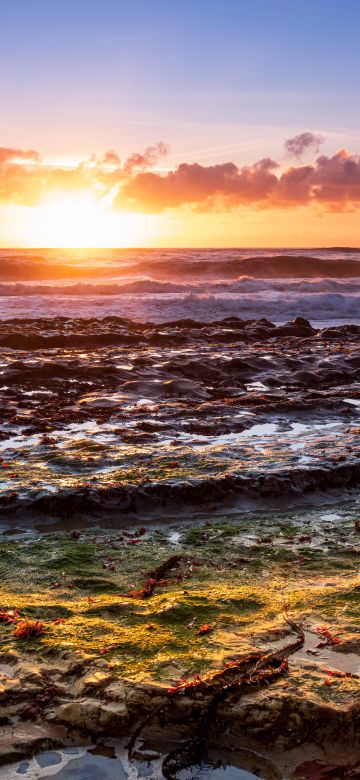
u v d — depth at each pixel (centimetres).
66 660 509
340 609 595
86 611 599
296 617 581
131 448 1182
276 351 2378
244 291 5094
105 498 903
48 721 462
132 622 578
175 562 735
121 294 4684
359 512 929
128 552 773
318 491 989
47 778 424
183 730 455
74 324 2988
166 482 948
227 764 437
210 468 1050
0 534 834
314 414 1506
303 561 742
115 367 1933
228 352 2312
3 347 2412
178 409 1507
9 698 474
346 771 429
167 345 2581
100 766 436
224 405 1531
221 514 913
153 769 432
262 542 805
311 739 446
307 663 504
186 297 4131
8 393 1677
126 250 9544
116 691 470
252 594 638
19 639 542
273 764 436
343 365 2119
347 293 5231
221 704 459
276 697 461
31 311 3669
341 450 1155
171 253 9275
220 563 738
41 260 6862
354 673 492
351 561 743
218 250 10988
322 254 10638
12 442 1232
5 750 443
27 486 941
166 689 467
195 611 595
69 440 1238
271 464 1063
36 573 708
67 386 1786
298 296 4472
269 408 1505
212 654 514
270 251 11144
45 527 861
